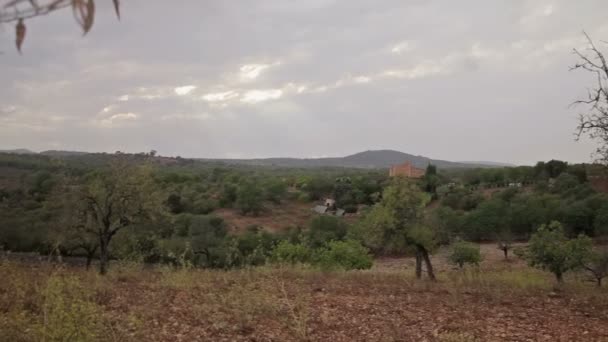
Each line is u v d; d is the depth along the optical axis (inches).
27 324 263.0
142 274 675.4
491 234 2329.0
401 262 1851.6
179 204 2362.2
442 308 469.7
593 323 407.8
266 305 420.8
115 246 1000.2
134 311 384.8
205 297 458.3
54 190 919.7
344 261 1040.2
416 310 456.4
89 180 867.4
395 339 346.0
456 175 4377.5
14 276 420.2
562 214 2170.3
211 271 739.4
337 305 468.4
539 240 839.1
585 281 876.0
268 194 3444.9
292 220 2896.2
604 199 2082.9
